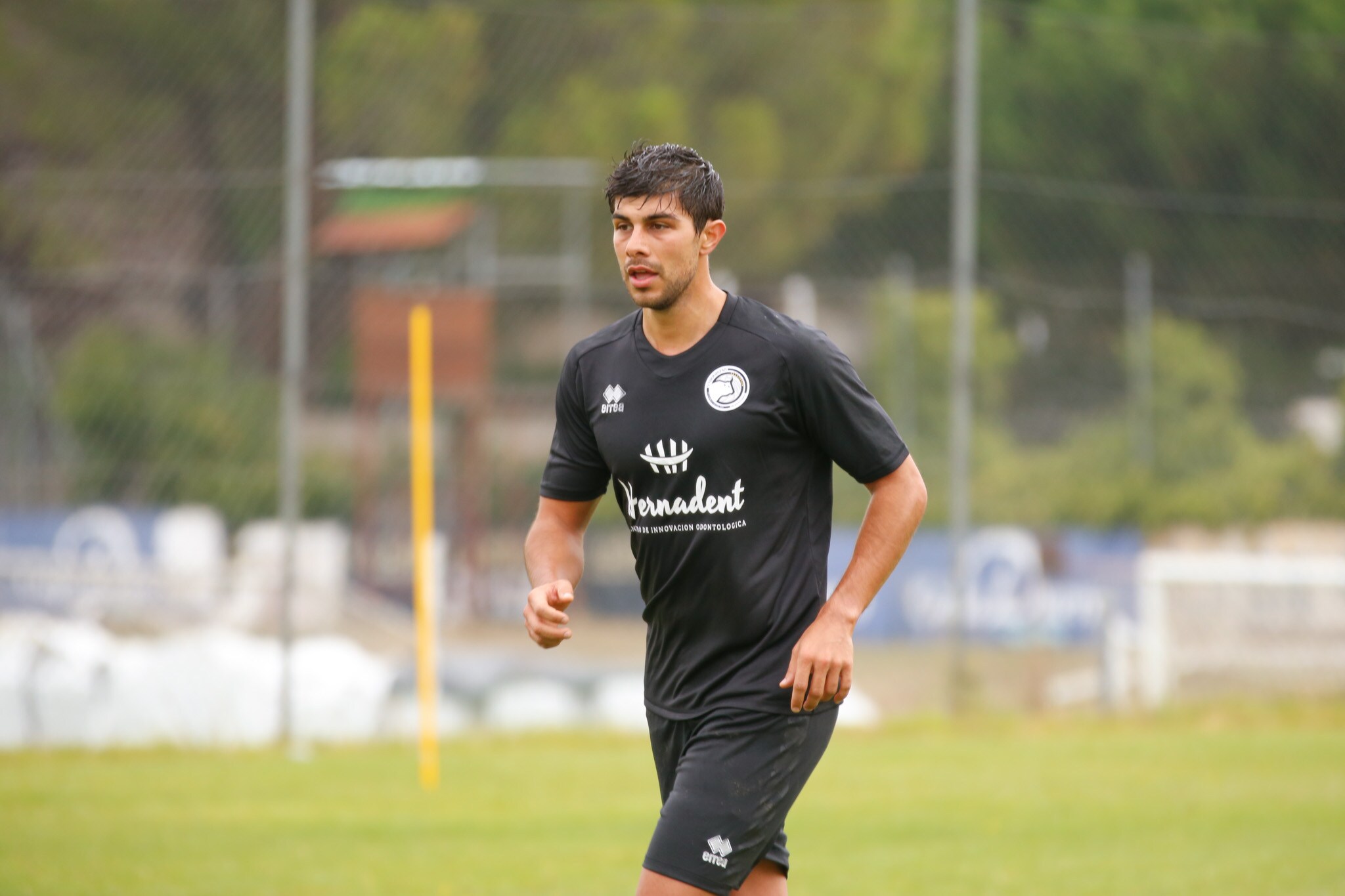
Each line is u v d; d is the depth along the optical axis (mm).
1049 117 54906
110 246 50938
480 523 49000
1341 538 44688
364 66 52781
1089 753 26250
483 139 55500
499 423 50562
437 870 17266
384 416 49531
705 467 10547
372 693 29906
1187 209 53125
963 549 30500
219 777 24000
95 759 25859
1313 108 46719
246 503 48031
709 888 10375
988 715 30156
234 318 53781
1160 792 22250
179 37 50188
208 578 35562
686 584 10750
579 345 11258
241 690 29016
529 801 21875
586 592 49094
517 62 56281
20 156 48656
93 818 20406
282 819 20391
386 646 42250
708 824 10414
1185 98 51031
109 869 17156
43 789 22734
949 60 61656
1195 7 52094
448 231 55719
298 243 29109
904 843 18625
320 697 29250
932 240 60344
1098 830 19438
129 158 50250
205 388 49219
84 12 48781
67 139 49281
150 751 26781
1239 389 55688
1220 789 22438
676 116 58406
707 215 10484
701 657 10836
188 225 52219
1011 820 20125
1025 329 62250
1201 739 27812
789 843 18625
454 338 49812
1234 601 33000
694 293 10648
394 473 49188
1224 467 49156
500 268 57094
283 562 28531
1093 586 38062
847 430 10539
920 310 58562
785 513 10680
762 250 59438
